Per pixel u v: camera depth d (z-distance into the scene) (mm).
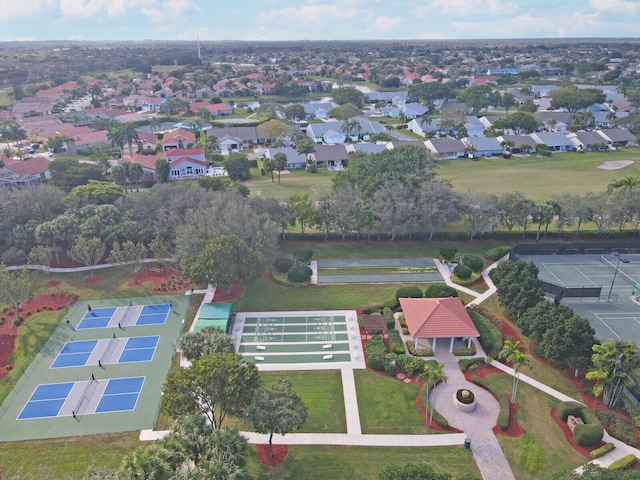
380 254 79875
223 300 65688
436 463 40125
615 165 133750
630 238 86062
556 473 35344
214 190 93625
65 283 70438
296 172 131750
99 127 172625
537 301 57500
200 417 36000
